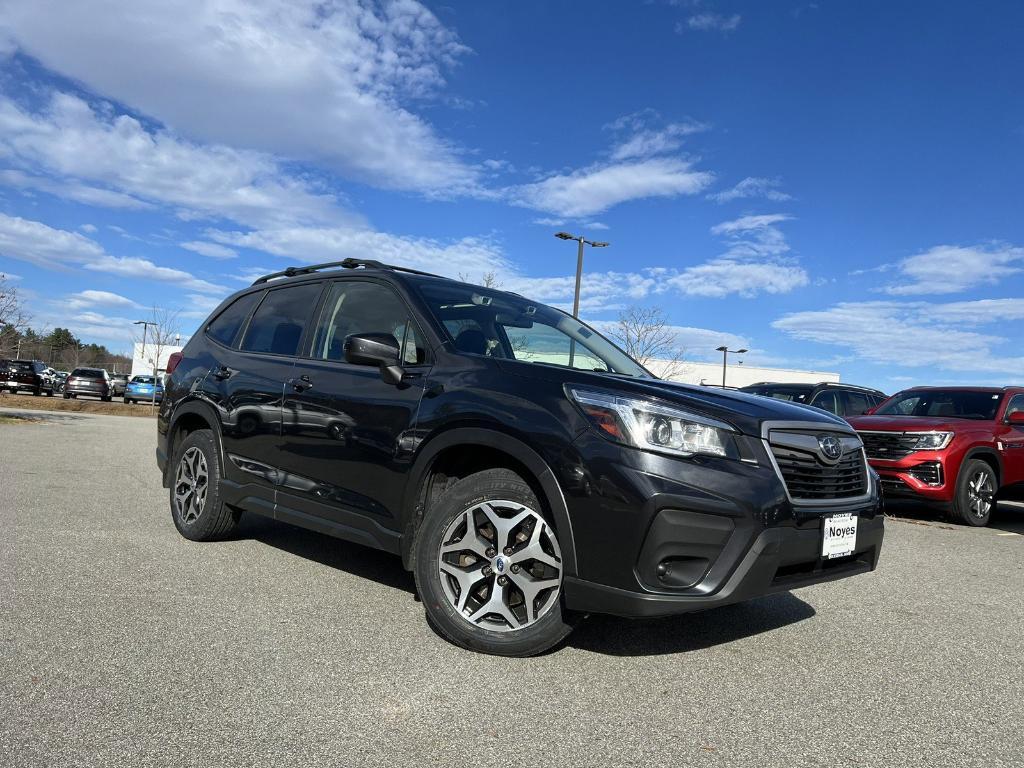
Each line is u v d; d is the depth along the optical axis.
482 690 2.70
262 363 4.48
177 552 4.49
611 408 2.91
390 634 3.24
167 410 5.14
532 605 2.98
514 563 3.02
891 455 7.94
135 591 3.66
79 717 2.32
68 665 2.71
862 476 3.46
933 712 2.72
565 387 3.07
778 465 2.98
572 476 2.86
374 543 3.54
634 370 4.23
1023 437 8.27
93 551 4.39
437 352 3.57
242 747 2.19
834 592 4.56
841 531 3.14
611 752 2.28
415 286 3.96
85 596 3.53
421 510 3.37
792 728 2.53
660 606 2.72
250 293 5.10
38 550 4.34
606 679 2.88
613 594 2.77
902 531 7.27
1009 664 3.31
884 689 2.93
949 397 8.94
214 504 4.62
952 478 7.63
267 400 4.27
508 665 2.96
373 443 3.58
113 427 16.16
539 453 2.95
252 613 3.43
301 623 3.33
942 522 8.12
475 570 3.11
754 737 2.44
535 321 4.29
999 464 7.97
